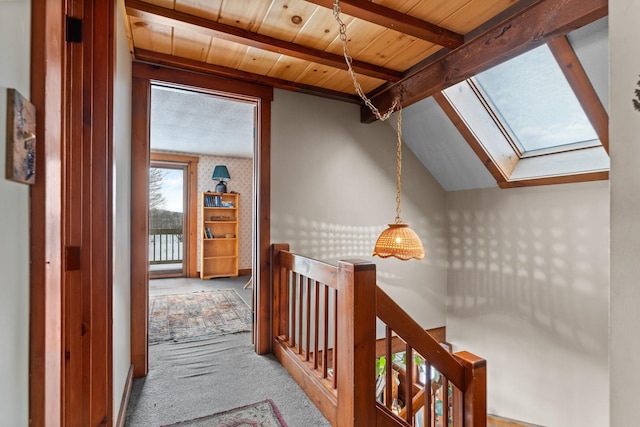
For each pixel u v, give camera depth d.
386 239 2.38
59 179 0.73
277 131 2.83
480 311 3.46
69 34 1.24
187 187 6.05
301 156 2.93
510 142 3.00
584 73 1.99
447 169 3.49
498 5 1.80
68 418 1.29
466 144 3.01
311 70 2.58
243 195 6.39
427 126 3.12
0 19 0.51
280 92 2.84
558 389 2.84
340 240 3.11
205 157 6.11
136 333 2.28
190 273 6.00
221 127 4.26
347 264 1.63
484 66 2.01
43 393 0.63
